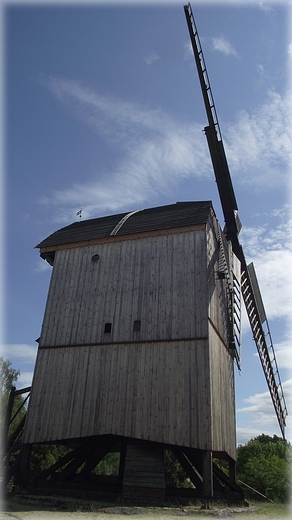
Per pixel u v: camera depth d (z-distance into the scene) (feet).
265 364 81.87
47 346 59.62
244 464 98.84
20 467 53.36
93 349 56.39
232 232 73.41
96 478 60.70
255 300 80.28
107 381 53.42
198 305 52.60
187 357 50.24
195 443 45.78
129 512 39.83
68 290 62.54
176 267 56.24
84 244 65.31
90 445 58.54
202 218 57.72
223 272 59.00
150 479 47.93
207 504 43.78
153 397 49.83
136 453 50.44
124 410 50.72
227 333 62.90
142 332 54.19
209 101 66.39
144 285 57.26
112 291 59.16
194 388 48.29
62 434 52.90
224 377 58.65
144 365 52.11
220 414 52.85
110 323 57.06
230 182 69.62
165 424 47.88
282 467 81.82
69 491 49.83
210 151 67.82
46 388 56.75
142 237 60.95
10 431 130.41
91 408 52.75
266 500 71.92
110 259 61.87
